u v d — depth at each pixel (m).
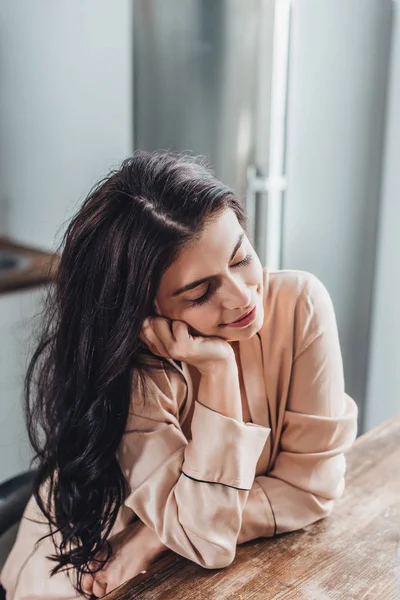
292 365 0.92
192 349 0.83
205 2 1.87
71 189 2.41
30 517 1.07
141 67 2.05
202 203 0.76
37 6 2.33
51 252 2.34
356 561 0.87
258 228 1.95
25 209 2.56
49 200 2.47
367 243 1.81
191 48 1.93
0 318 2.09
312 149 1.86
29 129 2.49
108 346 0.82
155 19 1.98
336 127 1.80
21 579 1.04
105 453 0.90
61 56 2.32
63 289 0.84
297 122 1.88
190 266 0.77
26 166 2.52
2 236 2.63
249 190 1.92
